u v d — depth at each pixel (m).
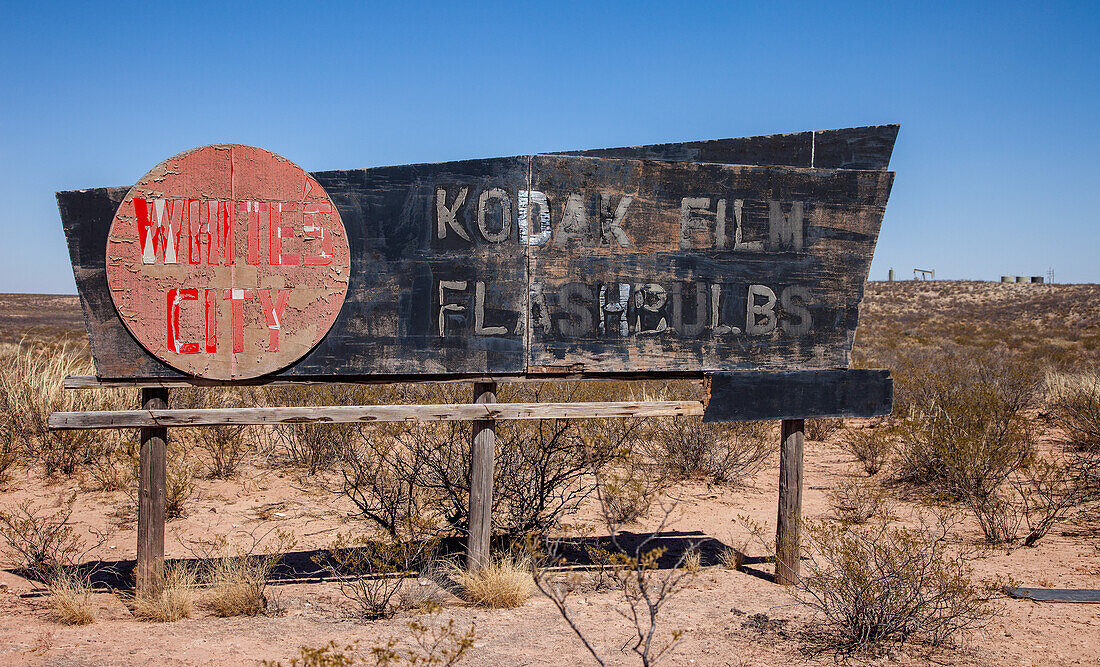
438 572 6.75
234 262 5.89
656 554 4.82
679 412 6.61
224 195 5.87
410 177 6.18
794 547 6.73
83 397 11.26
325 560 7.17
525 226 6.32
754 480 11.30
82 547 7.42
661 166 6.52
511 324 6.33
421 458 7.61
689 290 6.62
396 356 6.19
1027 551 7.56
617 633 5.46
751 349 6.74
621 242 6.48
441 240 6.23
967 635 5.43
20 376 11.39
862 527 7.86
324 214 6.03
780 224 6.75
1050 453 11.86
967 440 9.66
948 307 74.62
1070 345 43.69
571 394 9.77
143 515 5.91
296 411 5.96
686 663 4.91
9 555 7.18
